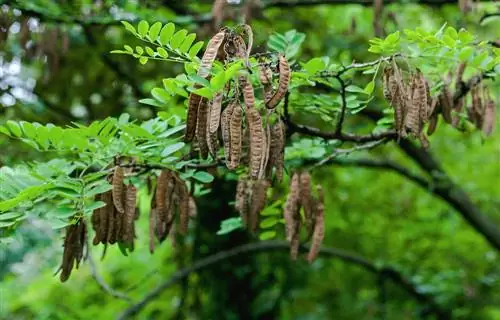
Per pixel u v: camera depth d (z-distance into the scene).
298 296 8.95
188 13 6.54
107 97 7.45
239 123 2.61
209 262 6.88
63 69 7.02
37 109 6.50
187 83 2.76
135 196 3.08
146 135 3.02
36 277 10.33
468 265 8.80
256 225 3.52
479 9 6.48
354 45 7.12
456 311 7.72
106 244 3.14
